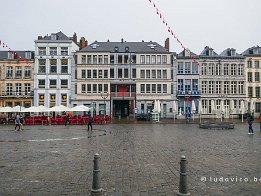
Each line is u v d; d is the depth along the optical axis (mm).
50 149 15945
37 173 10023
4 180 9086
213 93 61125
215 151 14875
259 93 61906
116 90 60969
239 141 19484
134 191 7812
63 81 59969
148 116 50094
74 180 9047
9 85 59938
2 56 60938
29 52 61375
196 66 61125
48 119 41750
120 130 30219
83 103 59656
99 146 17125
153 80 60281
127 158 12852
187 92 60344
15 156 13625
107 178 9227
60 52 60031
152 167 10898
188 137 22484
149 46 62625
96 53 60125
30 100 59625
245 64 61781
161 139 21031
